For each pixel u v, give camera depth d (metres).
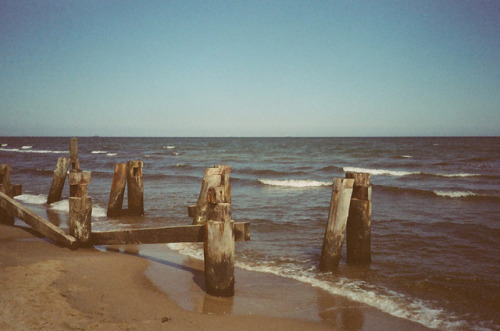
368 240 7.68
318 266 7.80
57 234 8.17
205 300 5.80
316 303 5.88
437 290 6.52
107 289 5.95
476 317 5.53
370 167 36.19
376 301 6.02
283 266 7.84
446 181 24.84
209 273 5.96
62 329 4.40
